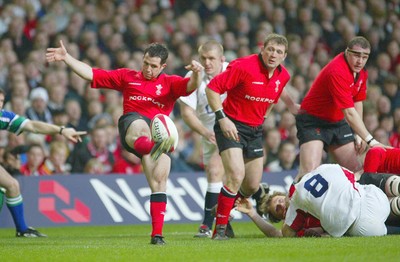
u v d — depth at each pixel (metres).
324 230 30.47
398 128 61.34
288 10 71.31
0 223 45.75
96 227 45.69
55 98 56.69
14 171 47.62
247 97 31.25
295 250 25.31
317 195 29.77
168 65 62.41
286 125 57.94
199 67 28.72
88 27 65.38
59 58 29.30
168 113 30.12
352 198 29.52
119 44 64.44
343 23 71.31
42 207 46.19
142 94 29.58
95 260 23.66
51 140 53.66
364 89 35.44
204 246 27.38
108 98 58.34
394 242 26.94
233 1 70.56
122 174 47.94
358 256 23.33
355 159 35.94
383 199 29.94
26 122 36.62
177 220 47.53
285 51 30.73
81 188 47.03
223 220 31.16
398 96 65.38
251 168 32.53
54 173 49.84
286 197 32.53
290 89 60.22
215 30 67.62
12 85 56.91
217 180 35.84
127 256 24.53
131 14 66.44
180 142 55.91
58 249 27.62
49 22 62.84
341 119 35.47
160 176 27.98
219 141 31.02
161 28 65.81
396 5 74.00
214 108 30.48
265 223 32.44
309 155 35.00
